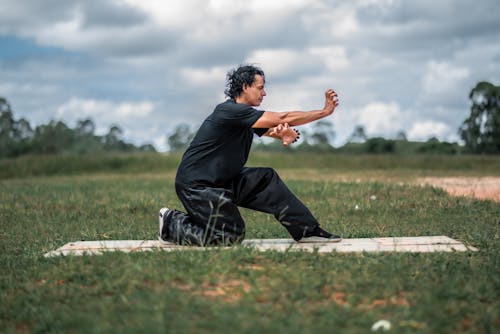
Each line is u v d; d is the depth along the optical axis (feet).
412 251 17.80
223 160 18.10
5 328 12.76
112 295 13.99
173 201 36.01
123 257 16.38
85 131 99.35
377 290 13.87
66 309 13.19
